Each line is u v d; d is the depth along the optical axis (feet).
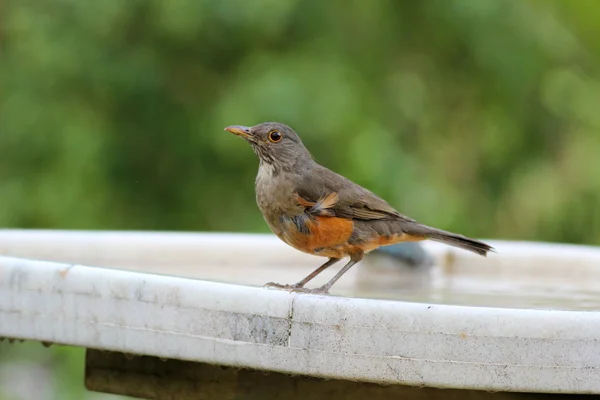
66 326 18.20
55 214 45.55
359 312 16.11
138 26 46.57
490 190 53.11
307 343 16.42
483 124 52.34
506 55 49.34
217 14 44.37
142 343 17.47
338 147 44.04
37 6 46.50
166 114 46.80
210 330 16.96
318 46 45.93
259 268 29.76
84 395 44.16
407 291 26.07
